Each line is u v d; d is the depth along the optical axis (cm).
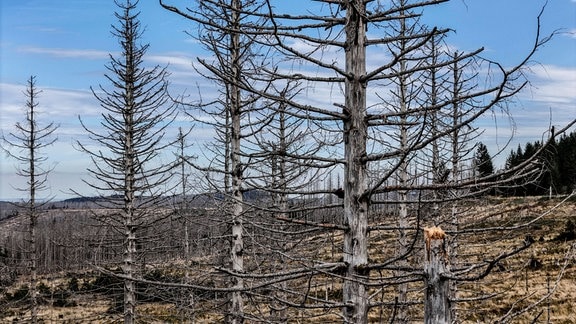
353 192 490
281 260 909
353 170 491
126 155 1752
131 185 1750
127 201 1753
